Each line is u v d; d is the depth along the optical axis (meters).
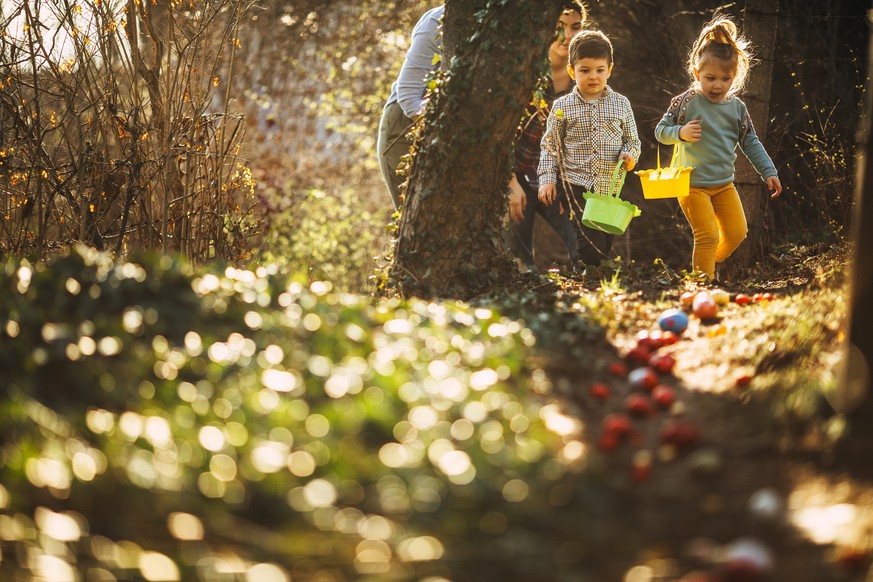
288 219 9.86
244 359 3.42
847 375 2.94
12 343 3.27
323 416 2.94
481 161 5.54
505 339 4.05
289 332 3.74
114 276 3.88
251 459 2.63
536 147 7.10
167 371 3.22
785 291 5.39
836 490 2.61
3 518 2.31
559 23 5.80
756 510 2.54
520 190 6.95
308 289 4.47
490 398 3.24
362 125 12.47
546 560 2.28
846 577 2.22
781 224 9.30
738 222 6.46
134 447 2.63
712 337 4.29
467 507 2.49
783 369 3.62
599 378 3.79
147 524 2.33
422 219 5.60
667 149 10.57
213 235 6.32
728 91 6.43
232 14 6.42
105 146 6.01
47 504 2.40
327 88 12.41
